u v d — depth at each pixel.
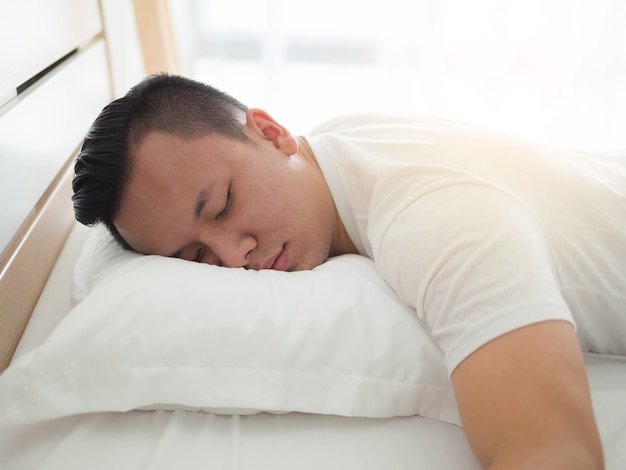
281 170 0.81
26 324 0.82
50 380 0.59
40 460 0.59
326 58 2.16
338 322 0.64
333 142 0.89
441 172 0.71
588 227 0.74
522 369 0.52
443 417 0.65
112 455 0.58
